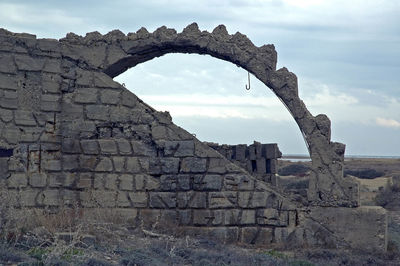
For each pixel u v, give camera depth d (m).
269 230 30.17
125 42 31.97
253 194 30.28
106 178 30.84
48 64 31.03
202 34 31.97
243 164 39.47
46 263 20.59
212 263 23.75
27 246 23.27
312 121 30.84
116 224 28.98
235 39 31.84
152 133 30.86
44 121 30.83
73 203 30.67
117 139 30.97
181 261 24.38
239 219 30.23
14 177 30.22
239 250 28.19
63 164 30.89
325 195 30.39
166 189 30.59
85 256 21.88
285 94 31.17
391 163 172.25
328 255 28.17
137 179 30.77
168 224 30.27
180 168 30.61
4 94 30.27
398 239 35.22
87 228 26.34
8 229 24.55
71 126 31.03
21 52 30.67
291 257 27.44
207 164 30.48
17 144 30.36
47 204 30.55
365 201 63.06
